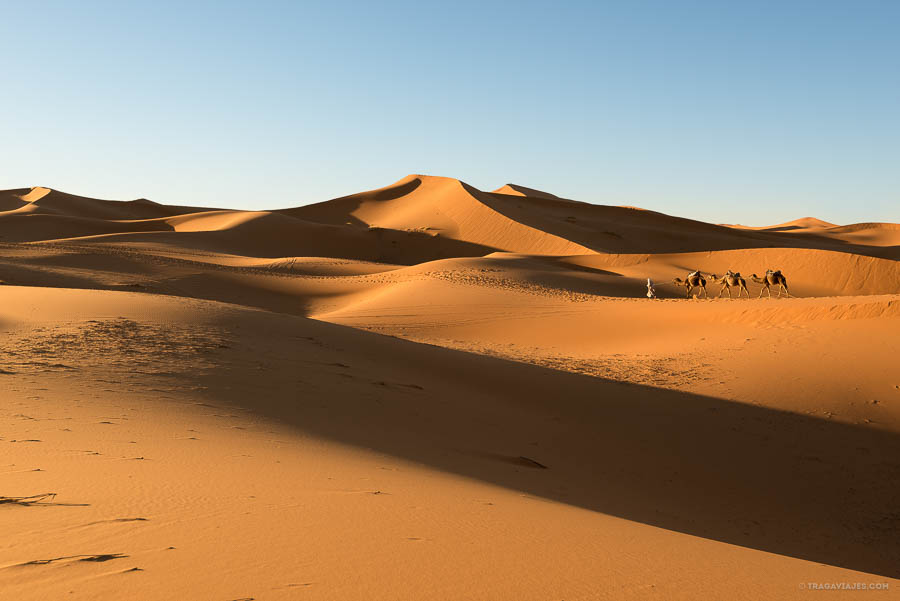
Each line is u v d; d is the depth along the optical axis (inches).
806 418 655.8
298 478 235.8
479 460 395.2
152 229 5036.9
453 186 5757.9
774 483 495.8
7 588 112.1
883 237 6643.7
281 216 4845.0
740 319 1101.1
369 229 4722.0
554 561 151.1
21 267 1961.1
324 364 620.4
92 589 112.9
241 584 119.3
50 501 177.6
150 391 430.9
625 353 1036.5
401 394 556.4
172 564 128.8
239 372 532.4
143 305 843.4
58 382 428.8
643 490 426.6
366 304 1769.2
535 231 4603.8
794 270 2714.1
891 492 493.4
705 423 626.5
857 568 354.3
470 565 141.5
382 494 220.7
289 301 2017.7
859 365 786.2
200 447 286.7
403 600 116.5
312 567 132.0
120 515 165.9
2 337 600.7
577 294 1806.1
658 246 4992.6
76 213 6136.8
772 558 198.1
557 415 604.1
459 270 2300.7
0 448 252.4
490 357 843.4
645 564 157.0
